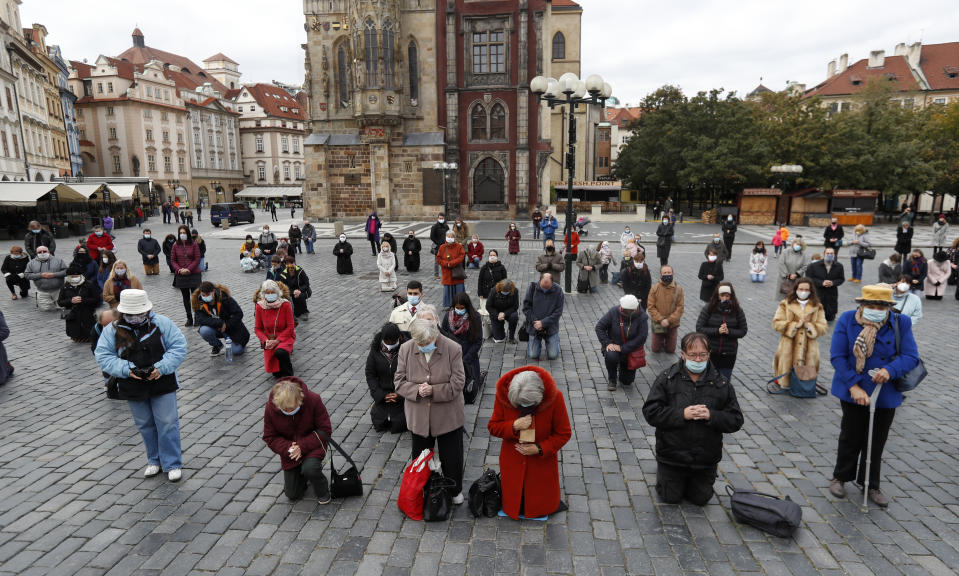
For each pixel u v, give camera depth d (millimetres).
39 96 49906
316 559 4301
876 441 4914
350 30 39469
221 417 7066
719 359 7422
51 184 32281
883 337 4805
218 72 110000
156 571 4176
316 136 42000
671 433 4852
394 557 4320
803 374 7516
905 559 4250
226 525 4754
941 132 48875
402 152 41656
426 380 4918
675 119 46469
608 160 89125
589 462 5852
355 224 40375
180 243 11758
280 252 12656
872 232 36406
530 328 9289
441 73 41094
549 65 40625
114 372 5195
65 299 10266
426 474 4879
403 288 16375
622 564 4227
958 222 46438
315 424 5109
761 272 17344
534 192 42625
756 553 4332
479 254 19734
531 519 4805
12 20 44688
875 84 48781
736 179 44250
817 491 5230
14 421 6969
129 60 89188
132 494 5246
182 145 83750
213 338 9391
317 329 11625
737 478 5488
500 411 4707
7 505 5055
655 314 9461
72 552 4395
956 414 7059
